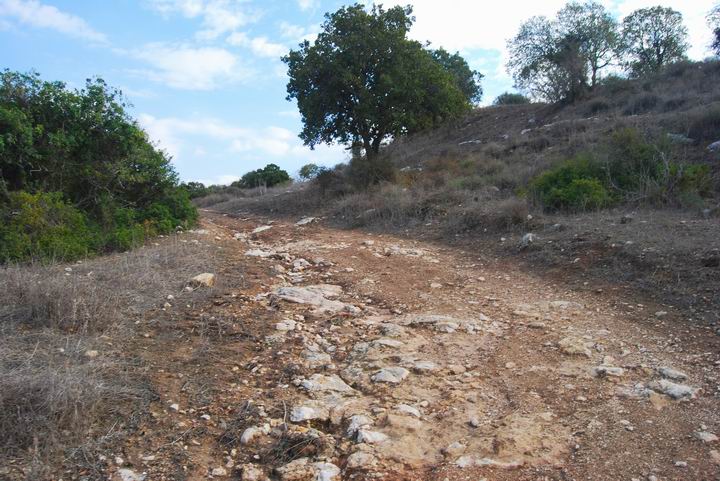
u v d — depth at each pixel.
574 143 15.89
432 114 20.27
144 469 3.40
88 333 5.15
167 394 4.23
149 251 8.73
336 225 14.19
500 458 3.46
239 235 12.92
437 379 4.64
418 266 8.77
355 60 18.86
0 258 7.84
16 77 10.56
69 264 7.89
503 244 9.52
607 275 7.11
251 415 4.01
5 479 3.17
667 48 27.97
